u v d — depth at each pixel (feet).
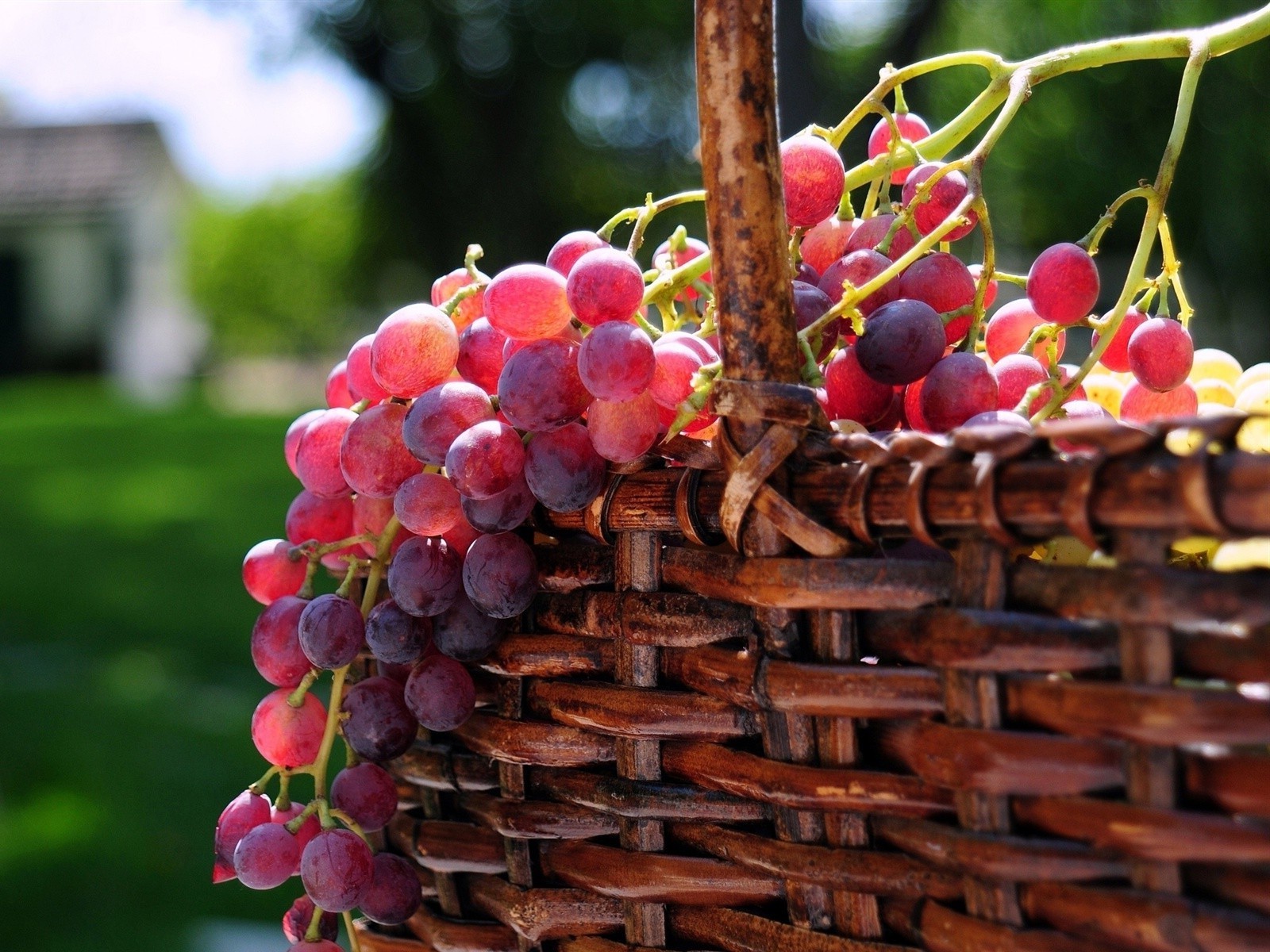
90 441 28.19
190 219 71.36
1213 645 2.03
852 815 2.18
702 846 2.26
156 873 6.61
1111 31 20.44
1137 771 2.05
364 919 2.52
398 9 31.17
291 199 70.95
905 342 2.29
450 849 2.39
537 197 33.83
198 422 32.50
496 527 2.30
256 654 2.42
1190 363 2.43
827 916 2.20
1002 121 2.37
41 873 6.51
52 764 8.34
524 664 2.33
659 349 2.30
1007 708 2.10
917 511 2.11
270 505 20.26
